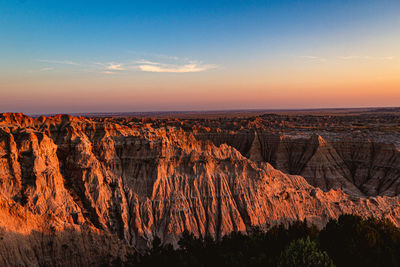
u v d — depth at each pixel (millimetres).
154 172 68188
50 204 52875
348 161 133375
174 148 73000
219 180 71688
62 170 61438
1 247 42156
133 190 65875
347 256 44500
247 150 144000
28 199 51344
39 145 56969
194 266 43875
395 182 111250
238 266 41812
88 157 62500
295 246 42438
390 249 44500
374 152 129750
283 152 139250
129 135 71188
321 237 53188
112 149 68000
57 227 48688
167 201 65812
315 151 129750
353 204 79875
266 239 53469
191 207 66875
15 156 53906
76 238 49750
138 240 59375
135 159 68875
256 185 73438
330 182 120750
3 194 49375
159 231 62469
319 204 76812
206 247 50500
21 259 43688
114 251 52094
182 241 52906
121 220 59844
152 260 45781
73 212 54562
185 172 71062
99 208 58875
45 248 46906
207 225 65938
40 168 54781
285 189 76438
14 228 44938
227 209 68500
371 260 42594
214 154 77000
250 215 68250
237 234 56969
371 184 118562
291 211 73375
